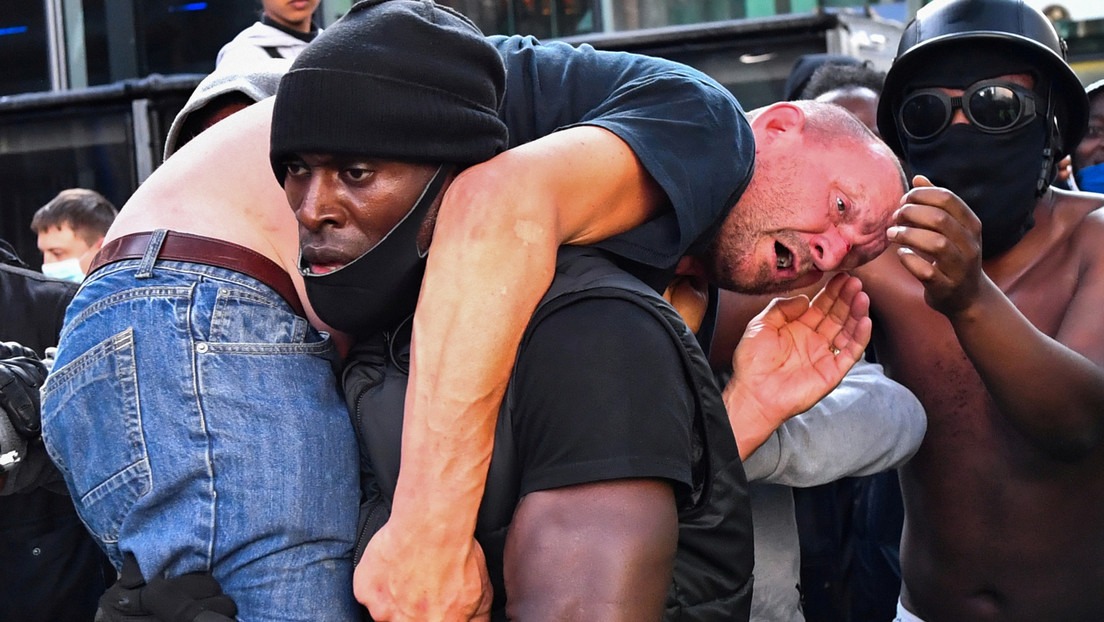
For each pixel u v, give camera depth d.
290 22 2.99
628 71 1.46
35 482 1.76
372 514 1.36
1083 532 1.96
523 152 1.27
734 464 1.36
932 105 1.92
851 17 3.85
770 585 1.97
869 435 1.83
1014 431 1.96
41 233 3.52
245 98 1.70
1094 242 1.97
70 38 4.14
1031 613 1.99
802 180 1.51
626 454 1.20
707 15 4.05
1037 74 1.91
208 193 1.44
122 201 3.95
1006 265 2.01
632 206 1.34
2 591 2.48
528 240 1.22
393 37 1.22
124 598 1.32
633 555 1.18
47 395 1.41
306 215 1.24
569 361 1.23
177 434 1.31
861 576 2.48
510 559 1.21
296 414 1.34
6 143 3.97
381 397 1.36
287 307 1.41
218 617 1.27
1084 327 1.90
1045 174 1.95
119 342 1.34
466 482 1.21
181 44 4.17
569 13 4.02
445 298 1.21
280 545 1.31
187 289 1.36
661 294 1.46
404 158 1.22
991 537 2.00
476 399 1.20
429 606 1.20
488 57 1.28
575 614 1.16
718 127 1.38
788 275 1.55
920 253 1.60
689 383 1.29
